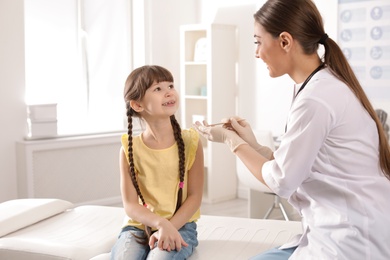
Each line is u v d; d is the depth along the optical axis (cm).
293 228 243
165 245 197
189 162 222
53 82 505
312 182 171
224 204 516
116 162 509
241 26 527
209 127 197
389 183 171
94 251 221
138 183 221
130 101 217
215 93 518
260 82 516
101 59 532
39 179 457
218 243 227
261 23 175
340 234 166
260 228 245
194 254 215
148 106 213
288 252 188
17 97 453
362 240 164
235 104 537
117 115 545
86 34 521
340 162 167
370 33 438
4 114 448
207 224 253
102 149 497
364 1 440
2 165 449
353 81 172
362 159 168
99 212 275
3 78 445
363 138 168
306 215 177
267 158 195
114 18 538
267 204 446
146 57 542
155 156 217
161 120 218
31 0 487
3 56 443
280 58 176
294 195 182
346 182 167
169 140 221
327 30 466
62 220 264
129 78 218
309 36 171
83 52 520
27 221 253
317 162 169
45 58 499
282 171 166
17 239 233
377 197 168
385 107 434
